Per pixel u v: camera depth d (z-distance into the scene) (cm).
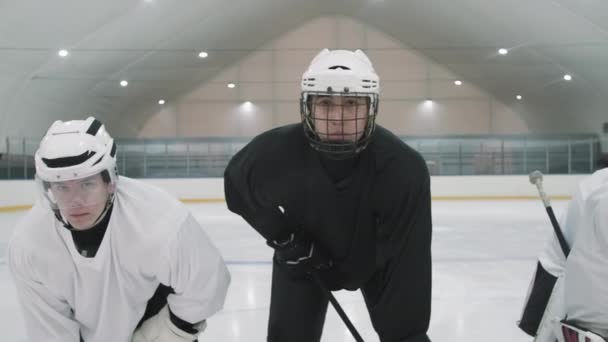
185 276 174
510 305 387
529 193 1399
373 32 1986
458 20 1712
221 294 188
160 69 1812
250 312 367
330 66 168
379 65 1984
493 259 562
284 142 187
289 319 210
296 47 1989
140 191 173
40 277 169
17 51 1386
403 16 1831
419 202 184
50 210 164
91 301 173
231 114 2005
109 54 1608
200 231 179
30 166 1442
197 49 1789
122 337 183
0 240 739
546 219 929
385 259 192
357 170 180
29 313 178
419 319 189
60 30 1391
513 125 1991
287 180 186
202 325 194
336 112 166
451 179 1403
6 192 1190
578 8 1479
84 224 158
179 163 1675
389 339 195
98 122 161
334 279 208
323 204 184
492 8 1592
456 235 741
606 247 163
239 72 1994
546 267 213
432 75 1977
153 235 167
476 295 416
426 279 188
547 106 1973
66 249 166
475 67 1906
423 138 1683
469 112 1988
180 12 1557
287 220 198
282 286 209
